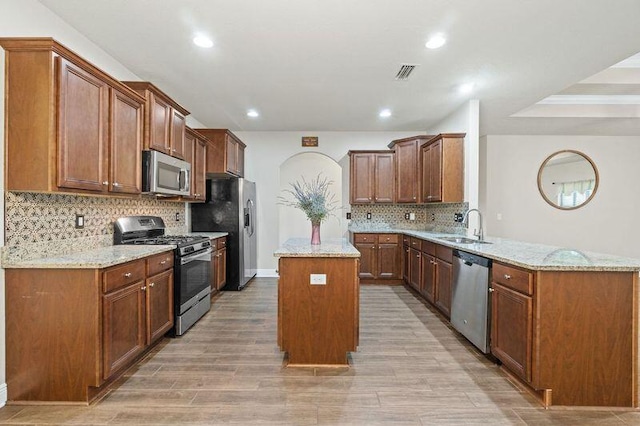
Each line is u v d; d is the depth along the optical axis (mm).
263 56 2945
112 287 2168
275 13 2312
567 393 2055
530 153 5949
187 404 2041
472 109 4066
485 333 2641
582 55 2908
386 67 3166
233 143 5012
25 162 1983
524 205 5945
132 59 2986
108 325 2119
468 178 4117
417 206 5699
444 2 2189
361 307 4070
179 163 3436
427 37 2623
